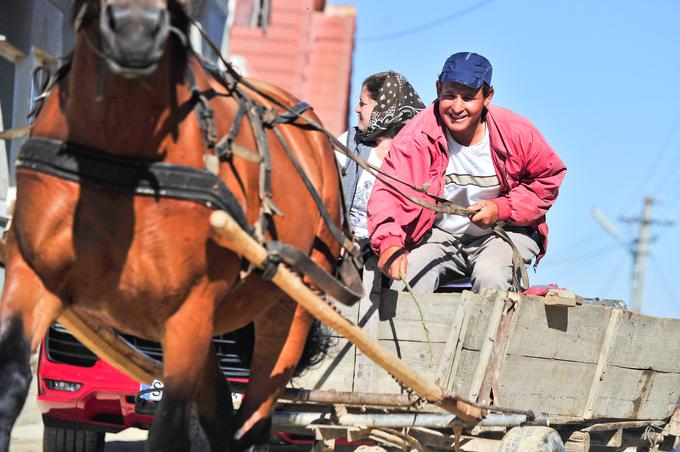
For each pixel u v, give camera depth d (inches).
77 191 239.0
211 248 249.0
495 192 403.2
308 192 306.7
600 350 388.8
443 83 390.6
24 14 627.2
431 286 394.0
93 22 233.6
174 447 250.4
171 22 246.1
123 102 237.3
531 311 354.6
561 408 380.5
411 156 390.9
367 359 359.6
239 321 293.6
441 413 344.5
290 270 270.5
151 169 240.5
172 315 249.8
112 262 241.9
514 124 398.3
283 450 540.7
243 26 1141.7
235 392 379.9
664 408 441.4
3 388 233.9
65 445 461.7
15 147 630.5
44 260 241.6
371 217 379.2
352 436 345.7
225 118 264.2
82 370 436.8
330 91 1199.6
